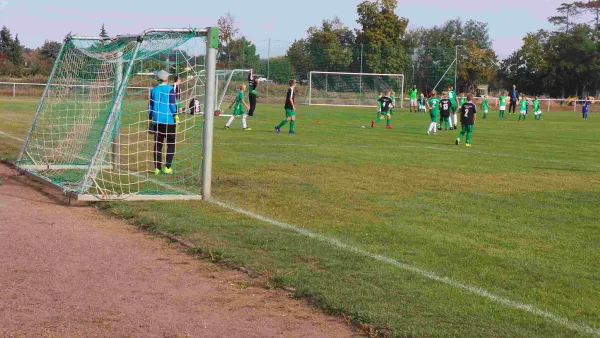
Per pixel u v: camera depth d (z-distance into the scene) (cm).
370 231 874
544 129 3388
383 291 618
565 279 685
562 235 897
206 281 655
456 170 1544
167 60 1357
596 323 560
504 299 612
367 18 7650
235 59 6103
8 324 525
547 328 542
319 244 786
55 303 579
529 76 9131
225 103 4322
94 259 720
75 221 902
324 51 6234
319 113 4278
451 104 3069
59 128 1491
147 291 621
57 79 1452
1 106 3712
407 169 1526
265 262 706
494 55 8850
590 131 3284
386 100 3034
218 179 1274
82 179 1130
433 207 1069
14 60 7150
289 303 598
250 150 1825
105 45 1363
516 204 1124
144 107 1477
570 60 8806
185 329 530
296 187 1210
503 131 3144
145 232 852
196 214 943
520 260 754
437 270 698
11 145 1784
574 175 1534
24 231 829
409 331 523
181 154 1638
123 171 1316
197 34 1077
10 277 645
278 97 5981
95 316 552
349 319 555
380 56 6300
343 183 1279
